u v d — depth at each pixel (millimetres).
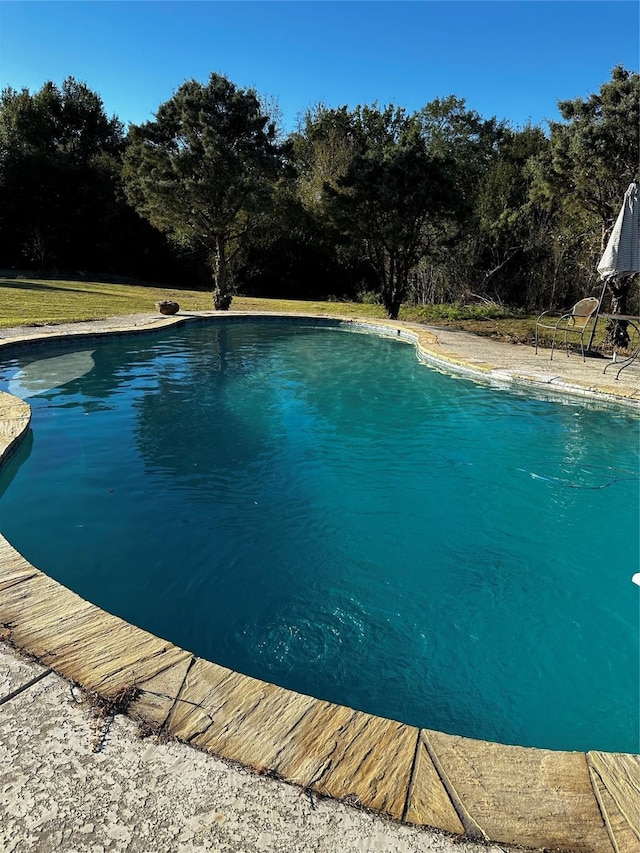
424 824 1466
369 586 3529
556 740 2482
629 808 1531
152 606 3189
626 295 10430
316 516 4359
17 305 13891
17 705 1797
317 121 29094
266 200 16891
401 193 14492
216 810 1486
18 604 2328
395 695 2705
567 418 6672
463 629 3168
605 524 4355
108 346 9961
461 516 4441
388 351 11008
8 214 28562
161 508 4297
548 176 10875
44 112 30703
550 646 3062
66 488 4500
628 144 9656
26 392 7008
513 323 15453
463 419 6664
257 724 1767
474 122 26375
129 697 1844
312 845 1404
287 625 3135
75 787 1537
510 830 1454
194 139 16484
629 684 2814
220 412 6754
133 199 18078
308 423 6461
